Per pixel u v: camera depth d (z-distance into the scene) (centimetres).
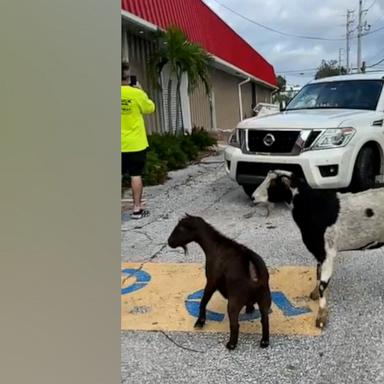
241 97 2733
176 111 1401
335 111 727
